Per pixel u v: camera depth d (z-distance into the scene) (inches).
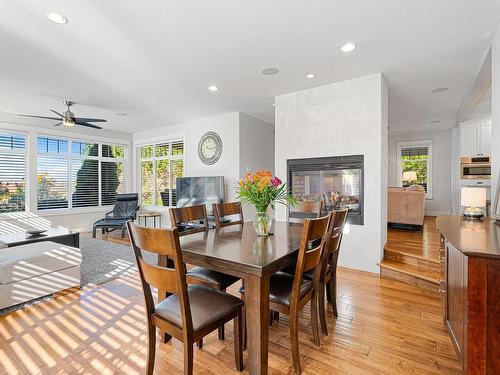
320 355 71.9
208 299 64.4
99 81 145.0
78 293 111.8
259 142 233.1
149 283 57.9
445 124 255.8
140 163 296.4
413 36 100.8
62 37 100.7
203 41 104.3
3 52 112.3
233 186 214.8
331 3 82.3
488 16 88.5
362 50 111.7
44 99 175.8
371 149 135.4
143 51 112.2
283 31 97.7
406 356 71.4
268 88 155.1
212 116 224.8
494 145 94.3
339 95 144.8
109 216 253.1
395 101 183.8
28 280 102.3
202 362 69.6
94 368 67.0
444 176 279.6
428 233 182.4
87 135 261.6
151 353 61.6
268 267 56.8
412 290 113.7
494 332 48.8
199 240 79.0
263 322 58.0
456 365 67.8
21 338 79.8
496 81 94.2
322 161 149.9
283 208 162.4
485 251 49.8
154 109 202.1
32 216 217.8
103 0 80.0
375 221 134.6
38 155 230.2
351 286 118.2
